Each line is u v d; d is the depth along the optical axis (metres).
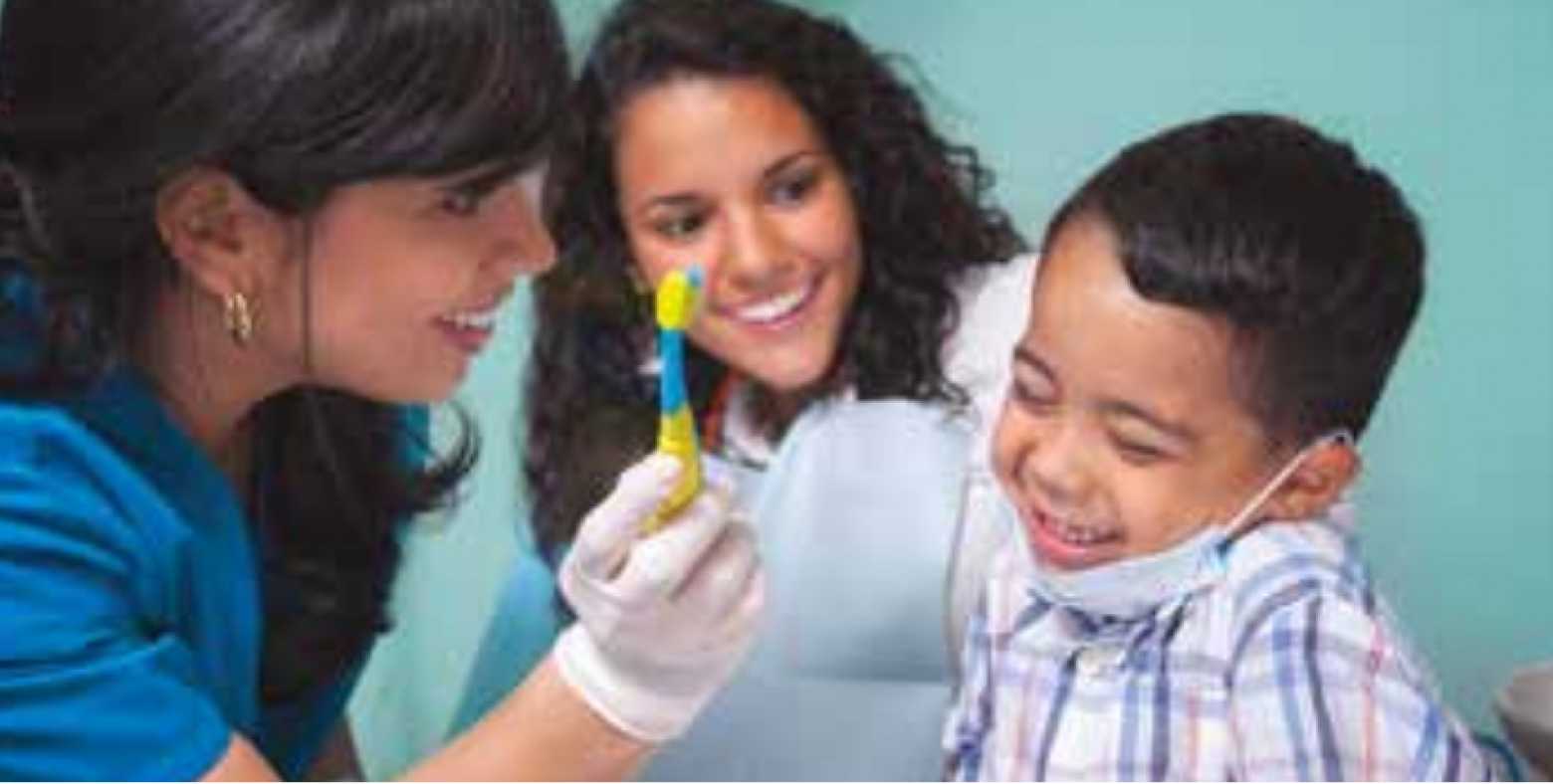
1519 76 1.39
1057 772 0.83
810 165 1.19
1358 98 1.44
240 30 0.64
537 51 0.69
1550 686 1.07
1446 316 1.41
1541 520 1.39
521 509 1.40
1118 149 1.36
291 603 0.97
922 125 1.30
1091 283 0.73
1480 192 1.40
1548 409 1.39
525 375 1.37
